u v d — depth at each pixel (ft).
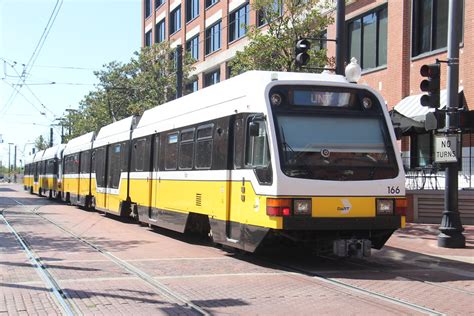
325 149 31.65
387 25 73.87
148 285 27.76
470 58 60.59
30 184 168.86
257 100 32.91
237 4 116.78
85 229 55.72
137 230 54.65
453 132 41.98
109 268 32.60
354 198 31.40
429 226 54.54
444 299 25.08
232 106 36.40
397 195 32.40
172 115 48.14
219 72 130.62
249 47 60.80
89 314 22.09
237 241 34.81
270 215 30.66
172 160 46.91
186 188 43.21
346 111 32.91
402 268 33.45
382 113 33.65
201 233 44.04
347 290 26.66
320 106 32.58
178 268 32.63
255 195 32.50
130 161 59.82
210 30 134.00
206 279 29.32
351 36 82.23
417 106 64.23
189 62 109.50
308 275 30.60
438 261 36.06
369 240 32.48
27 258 36.45
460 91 59.00
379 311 22.68
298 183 30.58
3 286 27.35
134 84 111.96
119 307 23.21
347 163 31.81
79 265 33.65
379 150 32.78
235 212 35.04
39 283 28.12
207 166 39.63
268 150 31.40
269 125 31.40
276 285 27.81
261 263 34.60
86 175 82.33
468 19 61.05
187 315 22.04
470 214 56.24
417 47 69.62
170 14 157.28
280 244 33.37
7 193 169.48
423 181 60.59
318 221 30.60
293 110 32.04
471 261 36.11
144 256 37.47
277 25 60.34
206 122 40.42
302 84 32.50
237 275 30.45
